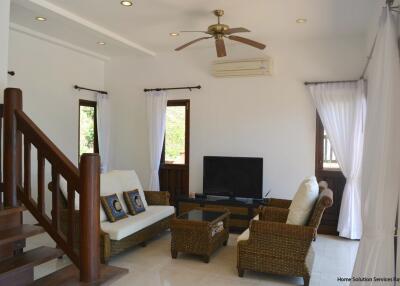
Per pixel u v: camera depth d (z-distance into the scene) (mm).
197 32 5078
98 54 6332
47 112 5469
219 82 5910
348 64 5168
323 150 5359
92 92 6406
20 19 4570
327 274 3654
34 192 5012
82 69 6176
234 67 5645
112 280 2164
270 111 5590
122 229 3857
